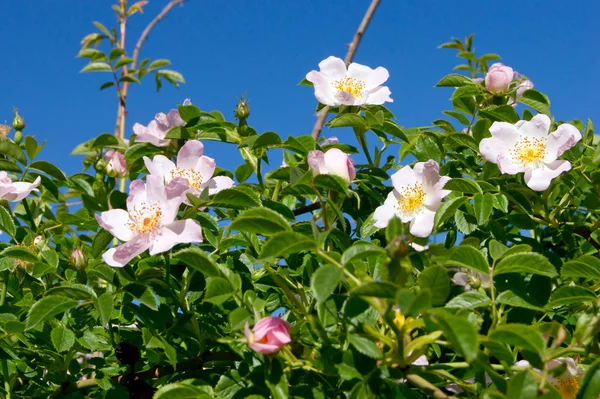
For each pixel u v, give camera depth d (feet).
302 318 2.61
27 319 2.58
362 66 3.09
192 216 2.70
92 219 2.96
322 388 2.52
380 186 2.95
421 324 2.42
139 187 2.68
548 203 2.91
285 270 2.77
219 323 2.74
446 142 3.03
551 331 2.54
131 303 2.66
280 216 2.44
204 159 2.86
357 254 2.38
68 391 2.80
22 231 3.06
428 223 2.77
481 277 2.62
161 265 2.80
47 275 2.95
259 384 2.48
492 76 3.00
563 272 2.60
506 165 2.82
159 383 2.81
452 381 2.56
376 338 2.43
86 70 3.68
